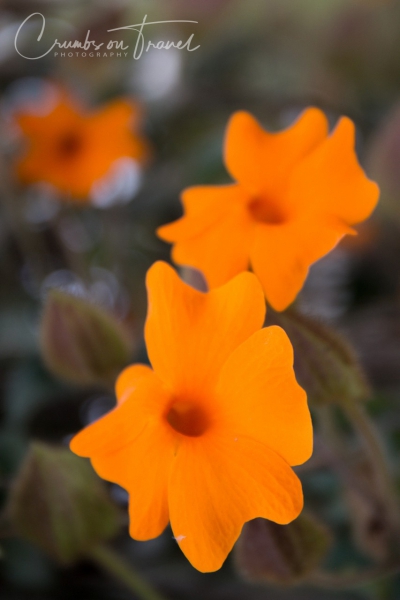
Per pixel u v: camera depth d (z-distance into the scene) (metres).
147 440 0.22
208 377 0.22
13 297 0.45
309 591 0.31
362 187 0.25
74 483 0.26
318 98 0.48
